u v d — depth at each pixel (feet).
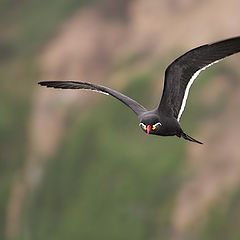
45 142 142.10
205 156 122.72
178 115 30.68
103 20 159.22
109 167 128.67
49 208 130.52
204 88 131.75
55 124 143.84
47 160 138.21
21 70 156.76
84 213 125.59
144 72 141.59
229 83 131.64
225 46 29.55
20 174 138.62
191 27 145.48
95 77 148.97
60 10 164.76
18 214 132.77
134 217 120.26
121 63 148.05
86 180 129.90
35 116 147.54
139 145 129.70
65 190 131.44
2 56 162.09
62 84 34.17
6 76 156.87
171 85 30.48
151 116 30.55
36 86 152.35
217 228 113.19
